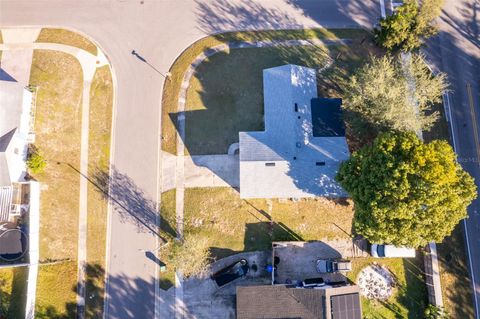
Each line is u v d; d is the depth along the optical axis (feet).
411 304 132.98
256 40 146.30
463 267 133.80
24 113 132.26
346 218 136.67
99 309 131.34
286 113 130.72
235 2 148.87
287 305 120.47
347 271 133.28
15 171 128.06
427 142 140.05
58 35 145.07
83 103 141.08
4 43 143.84
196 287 132.77
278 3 149.28
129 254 134.31
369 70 120.16
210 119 141.28
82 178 137.18
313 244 135.44
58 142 138.21
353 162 118.62
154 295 132.46
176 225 135.54
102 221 135.44
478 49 148.66
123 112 141.49
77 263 133.08
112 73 143.43
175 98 142.10
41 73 141.49
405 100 117.19
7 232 128.98
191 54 144.77
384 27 133.59
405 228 107.55
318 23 148.36
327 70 144.46
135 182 137.90
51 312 130.00
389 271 134.62
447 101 144.66
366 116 123.54
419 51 142.00
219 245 134.82
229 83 143.33
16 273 129.70
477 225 136.98
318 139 130.62
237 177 138.21
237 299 122.42
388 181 107.04
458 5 151.33
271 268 130.62
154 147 139.74
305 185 127.44
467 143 142.20
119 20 146.92
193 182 137.90
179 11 147.74
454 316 130.82
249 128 140.26
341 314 117.08
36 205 132.16
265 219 136.15
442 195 104.78
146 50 145.18
